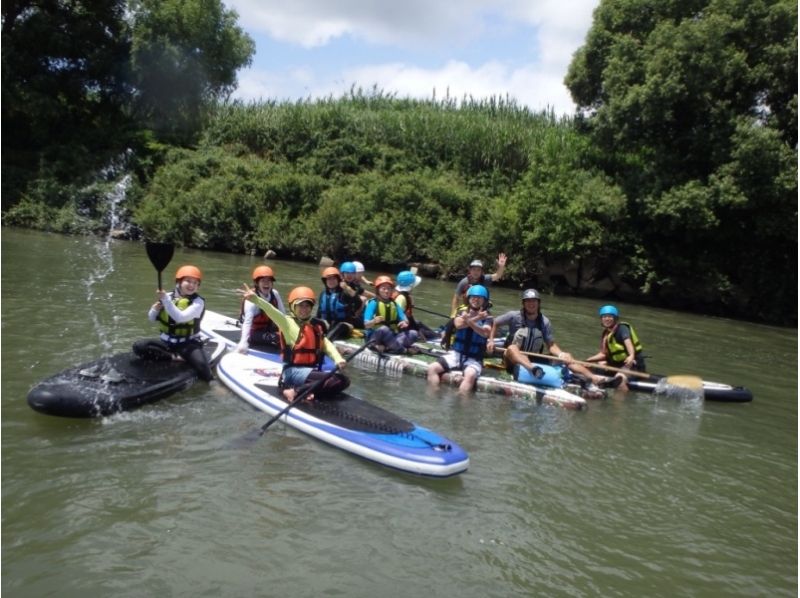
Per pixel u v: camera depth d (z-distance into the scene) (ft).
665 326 46.55
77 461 15.03
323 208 68.74
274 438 17.35
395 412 20.42
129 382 18.93
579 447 18.83
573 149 66.90
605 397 23.94
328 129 83.20
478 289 23.54
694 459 18.74
